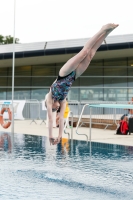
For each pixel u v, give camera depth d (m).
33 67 31.84
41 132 16.12
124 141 12.88
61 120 5.91
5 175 6.34
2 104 19.44
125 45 26.48
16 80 32.03
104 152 9.34
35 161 7.80
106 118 18.69
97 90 30.83
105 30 5.29
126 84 30.39
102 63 30.91
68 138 13.06
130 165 7.40
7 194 5.03
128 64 30.38
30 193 5.10
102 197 4.94
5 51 27.83
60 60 30.36
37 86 31.72
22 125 20.56
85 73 31.03
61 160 7.97
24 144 10.89
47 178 6.11
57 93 5.66
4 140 11.99
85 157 8.45
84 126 19.47
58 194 5.07
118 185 5.66
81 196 4.97
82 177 6.23
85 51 5.32
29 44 27.75
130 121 14.99
